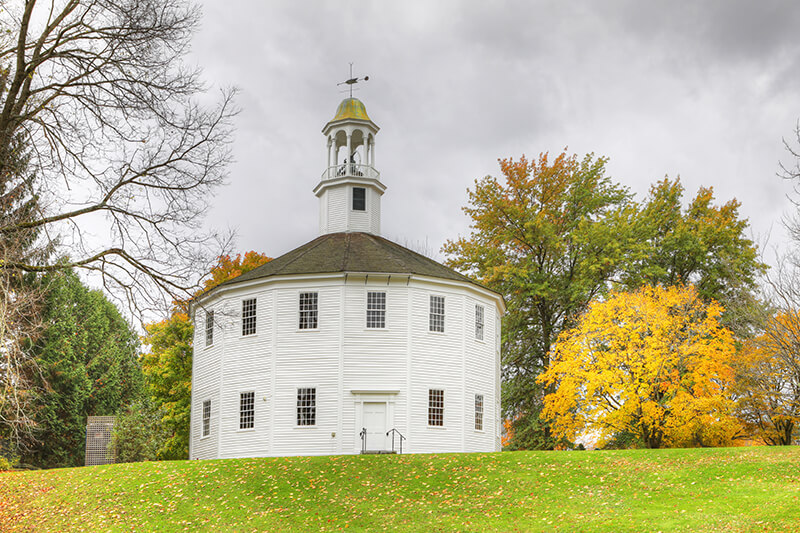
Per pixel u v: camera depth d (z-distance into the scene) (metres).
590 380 39.00
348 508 25.88
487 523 23.50
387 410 40.41
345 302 41.31
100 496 28.03
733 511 22.61
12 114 21.86
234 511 26.08
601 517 23.17
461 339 42.94
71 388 62.38
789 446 30.52
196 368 45.78
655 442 40.78
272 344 41.44
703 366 39.19
